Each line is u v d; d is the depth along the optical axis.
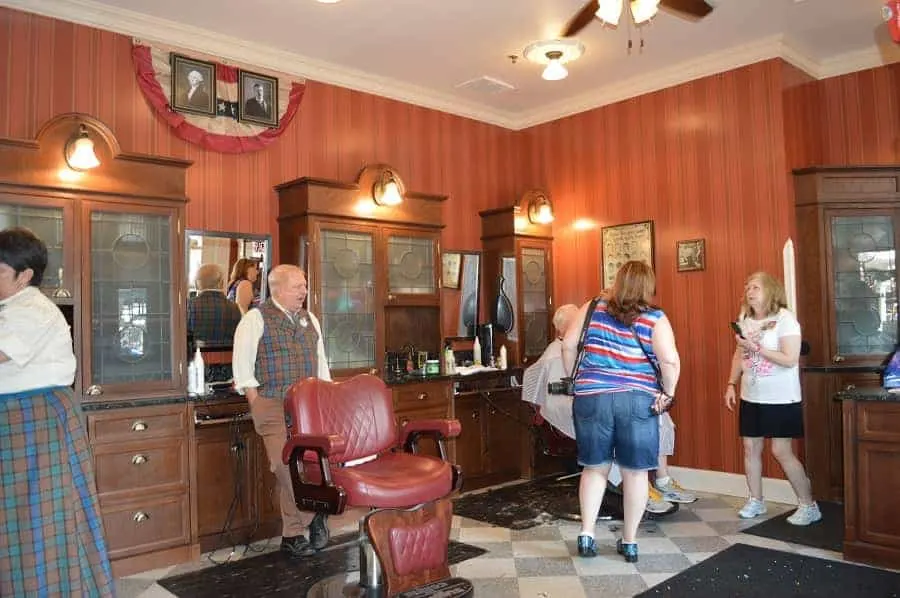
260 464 3.93
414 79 5.27
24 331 2.19
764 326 4.04
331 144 4.95
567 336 3.50
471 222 5.85
